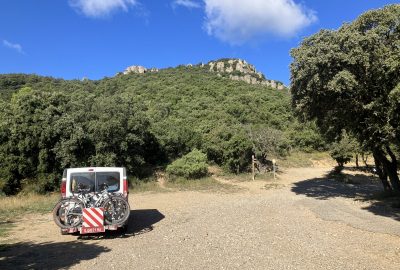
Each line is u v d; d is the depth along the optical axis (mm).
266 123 54031
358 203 17516
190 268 7531
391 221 12719
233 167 30453
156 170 28656
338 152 33906
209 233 11039
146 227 12219
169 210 16078
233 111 55562
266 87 88000
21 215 14891
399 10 15836
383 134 16078
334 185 26375
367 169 37906
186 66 113688
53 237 10797
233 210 15688
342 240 9961
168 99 62156
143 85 74500
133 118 26219
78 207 10453
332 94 18219
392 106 13875
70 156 23344
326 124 20797
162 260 8133
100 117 25234
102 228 10258
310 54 17875
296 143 51469
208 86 74125
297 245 9422
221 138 31750
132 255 8594
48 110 24391
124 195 11492
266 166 33125
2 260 8328
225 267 7570
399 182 19156
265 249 9031
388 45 16203
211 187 24766
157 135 31312
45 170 23359
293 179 30375
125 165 25844
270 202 18172
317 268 7453
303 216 14016
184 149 32031
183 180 26391
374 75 16266
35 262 8133
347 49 16734
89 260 8227
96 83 81438
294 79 19469
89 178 11453
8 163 22922
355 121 18406
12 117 23984
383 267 7512
